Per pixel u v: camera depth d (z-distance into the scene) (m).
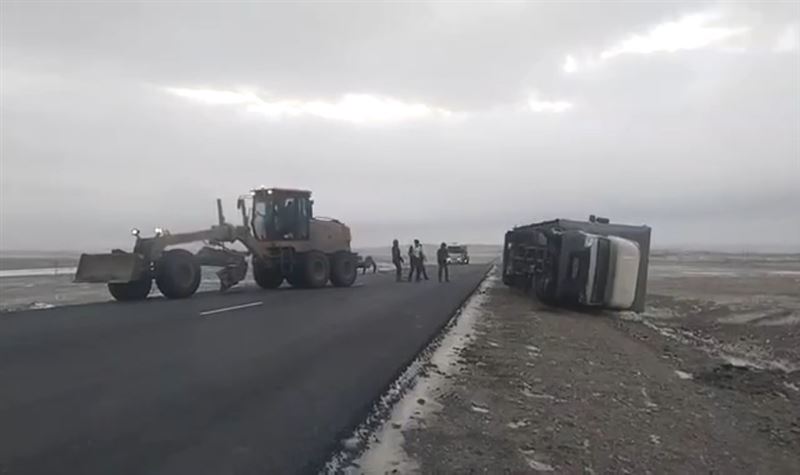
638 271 21.50
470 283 31.42
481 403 7.71
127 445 5.48
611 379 9.93
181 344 10.65
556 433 6.70
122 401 6.88
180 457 5.25
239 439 5.77
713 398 9.25
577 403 8.12
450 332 13.69
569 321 17.81
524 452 6.02
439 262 33.50
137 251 19.98
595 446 6.39
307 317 15.03
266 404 6.98
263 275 26.08
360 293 23.27
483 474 5.37
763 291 31.66
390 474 5.23
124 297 19.97
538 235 24.00
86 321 13.41
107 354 9.55
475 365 10.09
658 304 25.16
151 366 8.75
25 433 5.72
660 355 13.16
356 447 5.78
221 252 22.42
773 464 6.43
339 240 27.94
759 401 9.28
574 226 22.67
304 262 25.59
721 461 6.36
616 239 21.08
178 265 20.12
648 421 7.58
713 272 55.12
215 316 14.74
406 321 14.95
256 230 25.08
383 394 7.70
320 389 7.79
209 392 7.40
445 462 5.58
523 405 7.78
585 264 20.42
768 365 12.60
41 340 10.80
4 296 25.17
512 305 21.53
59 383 7.62
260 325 13.38
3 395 7.03
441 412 7.16
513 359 10.92
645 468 5.91
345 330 13.02
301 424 6.32
